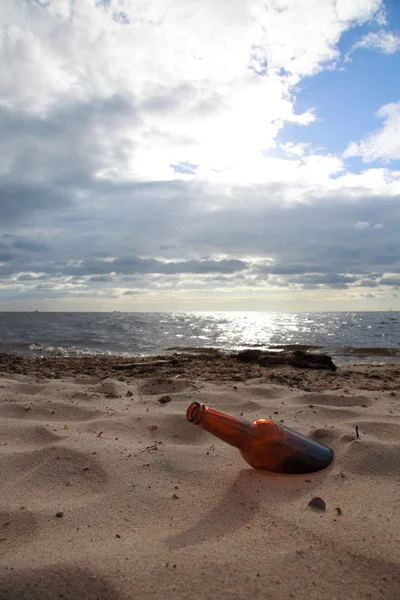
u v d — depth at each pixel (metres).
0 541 0.39
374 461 0.58
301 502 0.47
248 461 0.56
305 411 0.91
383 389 1.33
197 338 4.64
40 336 4.80
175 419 0.81
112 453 0.62
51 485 0.52
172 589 0.31
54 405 0.95
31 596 0.30
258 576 0.32
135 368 1.91
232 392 1.15
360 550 0.36
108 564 0.34
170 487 0.51
